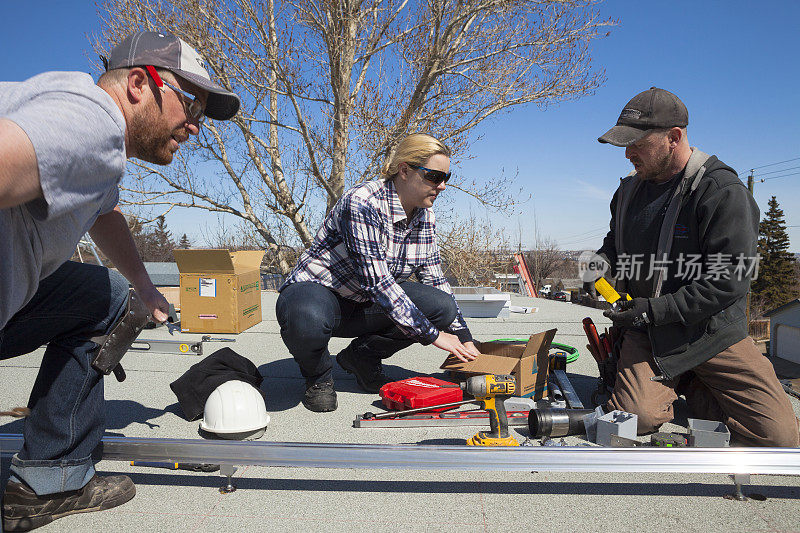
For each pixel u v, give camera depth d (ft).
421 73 39.50
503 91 41.29
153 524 4.80
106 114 3.40
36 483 4.68
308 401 8.08
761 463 5.00
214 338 12.91
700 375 6.89
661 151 6.83
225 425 6.74
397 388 8.07
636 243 7.55
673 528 4.73
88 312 4.87
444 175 7.36
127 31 38.06
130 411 7.92
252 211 49.73
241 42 35.70
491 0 37.63
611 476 5.82
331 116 39.37
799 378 10.44
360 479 5.74
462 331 8.59
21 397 8.63
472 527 4.75
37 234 3.77
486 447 5.14
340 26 36.32
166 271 20.30
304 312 7.36
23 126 2.96
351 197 7.41
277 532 4.66
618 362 7.55
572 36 39.50
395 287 7.39
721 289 6.26
